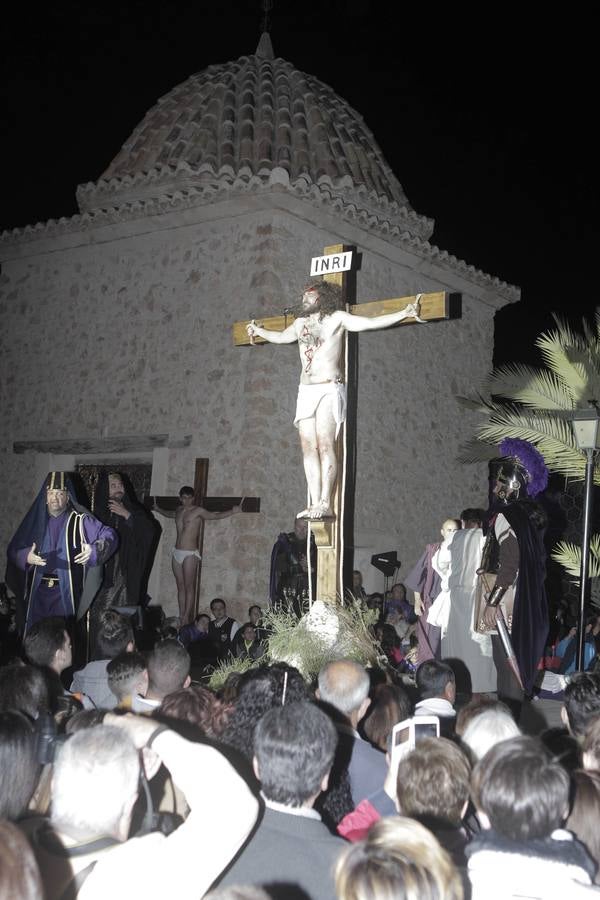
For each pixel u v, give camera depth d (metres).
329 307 7.48
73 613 7.20
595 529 14.95
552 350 12.59
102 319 13.48
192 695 3.89
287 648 6.48
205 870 2.33
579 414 7.81
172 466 12.50
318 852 2.67
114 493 8.95
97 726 2.52
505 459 6.45
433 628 7.09
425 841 2.10
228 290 12.35
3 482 14.04
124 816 2.43
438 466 14.28
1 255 14.27
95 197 13.46
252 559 11.59
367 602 10.45
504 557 5.96
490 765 2.57
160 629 10.51
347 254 7.68
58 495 7.25
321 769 2.76
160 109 14.89
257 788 3.40
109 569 8.74
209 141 13.27
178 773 2.49
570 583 14.49
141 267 13.23
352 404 7.71
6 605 11.42
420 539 13.85
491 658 6.57
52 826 2.40
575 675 4.33
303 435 7.46
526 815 2.44
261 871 2.63
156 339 12.93
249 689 3.65
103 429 13.22
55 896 2.30
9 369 14.26
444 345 14.62
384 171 14.73
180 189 12.52
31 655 5.04
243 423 11.96
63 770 2.42
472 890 2.44
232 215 12.28
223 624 10.91
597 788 2.92
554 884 2.38
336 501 7.40
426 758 2.86
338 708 3.98
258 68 14.95
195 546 11.70
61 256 13.94
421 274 14.12
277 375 12.06
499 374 13.16
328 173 12.92
